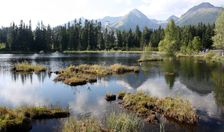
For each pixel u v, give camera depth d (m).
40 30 146.50
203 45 130.25
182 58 88.56
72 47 151.75
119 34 165.50
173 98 23.88
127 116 18.28
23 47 138.50
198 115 20.88
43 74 47.66
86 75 43.19
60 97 27.81
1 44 142.75
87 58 90.19
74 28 163.38
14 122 17.48
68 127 16.67
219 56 82.50
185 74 46.78
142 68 57.16
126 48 158.88
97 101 25.62
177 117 19.64
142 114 20.61
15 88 33.50
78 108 22.95
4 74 47.66
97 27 172.88
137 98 24.20
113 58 90.44
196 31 146.00
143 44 159.62
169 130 17.50
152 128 17.69
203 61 74.62
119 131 16.50
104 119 19.34
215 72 48.97
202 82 38.03
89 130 15.84
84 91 31.16
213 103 25.36
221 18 69.81
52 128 17.88
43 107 21.67
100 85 35.56
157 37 154.62
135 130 16.94
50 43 152.25
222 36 69.88
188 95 29.17
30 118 19.61
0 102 25.61
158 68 56.97
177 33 104.19
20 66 55.06
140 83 37.38
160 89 32.81
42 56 102.00
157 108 21.98
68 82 36.75
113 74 47.34
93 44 158.50
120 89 32.50
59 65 63.62
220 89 32.66
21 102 25.64
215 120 19.84
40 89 32.69
